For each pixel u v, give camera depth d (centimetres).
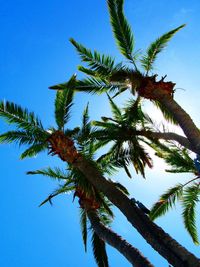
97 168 1612
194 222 1973
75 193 1736
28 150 1814
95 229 1558
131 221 1365
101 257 1777
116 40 1888
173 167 1911
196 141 1529
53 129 1719
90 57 1886
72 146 1598
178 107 1630
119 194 1448
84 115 1816
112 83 1906
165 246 1249
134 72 1720
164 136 1917
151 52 1873
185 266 1175
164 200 1925
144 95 1683
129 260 1299
